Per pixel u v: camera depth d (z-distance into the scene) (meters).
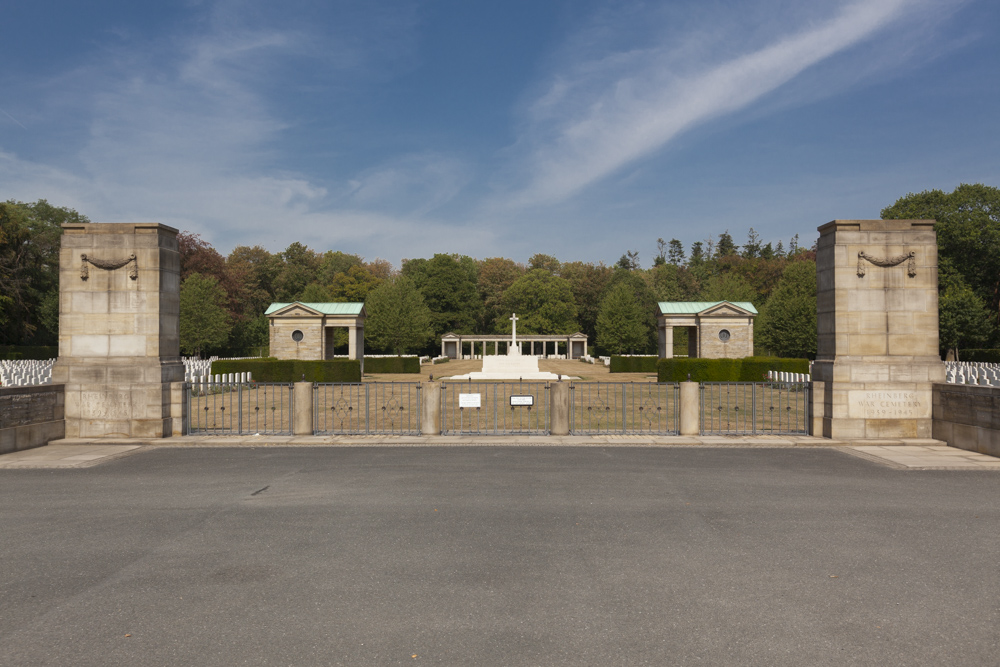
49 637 5.77
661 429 19.00
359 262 132.50
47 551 8.04
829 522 9.23
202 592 6.75
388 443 16.00
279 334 51.94
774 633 5.81
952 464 13.27
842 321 16.88
